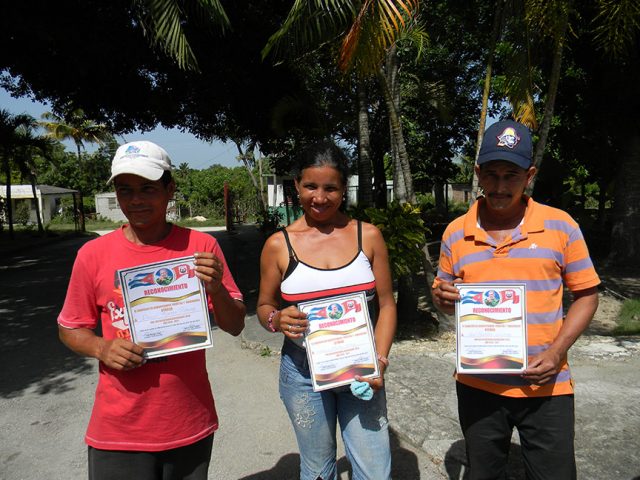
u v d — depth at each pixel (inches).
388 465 89.5
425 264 258.1
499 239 89.1
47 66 377.7
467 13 420.2
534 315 85.4
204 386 86.6
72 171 2017.7
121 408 80.4
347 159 93.4
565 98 508.1
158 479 84.0
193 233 87.6
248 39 366.0
